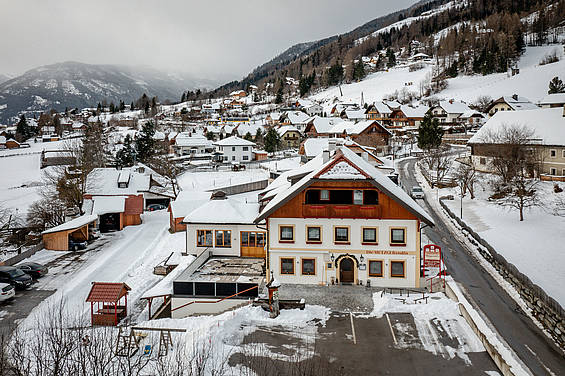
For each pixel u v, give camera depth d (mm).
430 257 33531
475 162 75625
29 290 37156
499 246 40406
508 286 33938
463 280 35281
